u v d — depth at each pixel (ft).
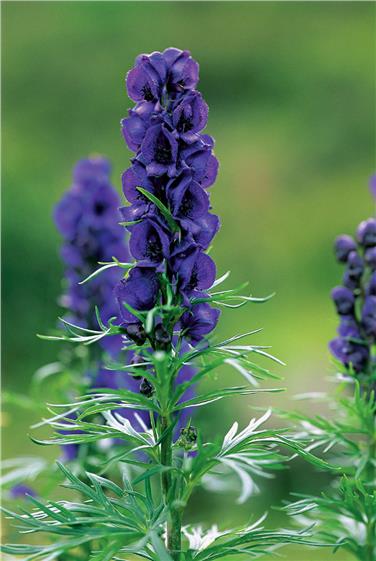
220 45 99.45
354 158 84.33
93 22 102.99
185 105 15.76
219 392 16.06
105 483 17.67
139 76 16.35
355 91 91.50
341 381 23.73
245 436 17.08
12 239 63.41
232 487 29.22
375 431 22.53
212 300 15.81
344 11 102.32
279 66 95.66
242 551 17.33
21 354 57.31
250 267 71.56
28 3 102.68
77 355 29.04
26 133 86.12
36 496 28.81
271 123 89.40
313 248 73.26
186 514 38.93
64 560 24.29
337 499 20.56
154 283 15.96
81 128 88.99
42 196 70.54
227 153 85.20
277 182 81.82
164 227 15.53
